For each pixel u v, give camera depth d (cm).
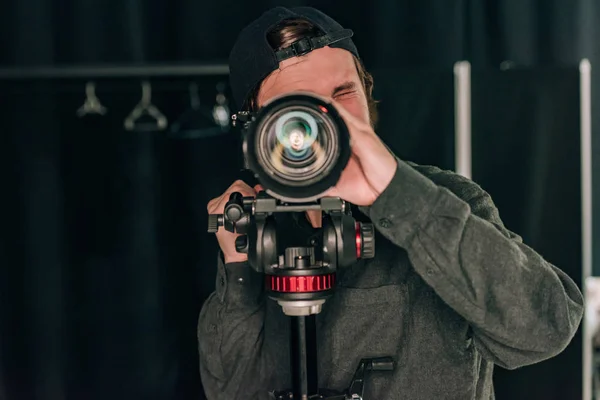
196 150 309
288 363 122
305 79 111
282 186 88
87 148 314
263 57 112
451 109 250
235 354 121
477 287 96
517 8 272
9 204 315
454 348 114
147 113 308
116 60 293
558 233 240
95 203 315
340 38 113
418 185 94
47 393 318
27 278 317
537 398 237
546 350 101
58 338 318
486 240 96
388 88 252
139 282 315
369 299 118
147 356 316
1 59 296
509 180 244
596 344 263
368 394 115
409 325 116
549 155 241
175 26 291
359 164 94
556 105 240
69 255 317
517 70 243
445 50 277
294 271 92
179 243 313
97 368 318
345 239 92
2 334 316
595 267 275
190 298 314
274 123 89
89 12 293
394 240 96
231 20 290
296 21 115
